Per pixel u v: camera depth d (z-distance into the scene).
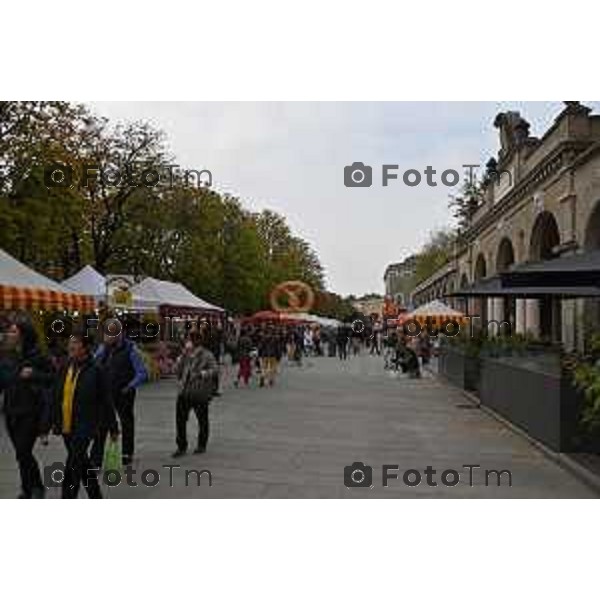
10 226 23.42
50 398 8.64
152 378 27.66
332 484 10.34
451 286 58.84
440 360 35.12
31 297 17.02
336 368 40.53
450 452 13.24
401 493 9.78
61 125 25.66
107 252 35.12
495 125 35.88
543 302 30.31
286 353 51.88
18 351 9.06
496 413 18.83
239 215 52.31
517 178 31.55
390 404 21.48
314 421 17.38
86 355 8.62
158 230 36.97
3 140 23.98
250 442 14.11
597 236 22.94
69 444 8.52
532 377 14.59
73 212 25.98
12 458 11.94
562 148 24.23
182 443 12.58
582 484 10.56
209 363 12.65
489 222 38.88
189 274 41.00
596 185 22.02
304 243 86.19
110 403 8.63
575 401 12.50
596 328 13.76
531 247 29.70
